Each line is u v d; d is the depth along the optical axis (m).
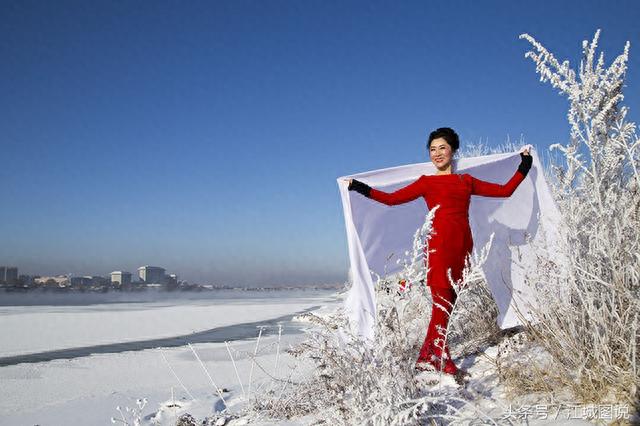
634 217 2.99
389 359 2.72
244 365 7.53
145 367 8.12
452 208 3.61
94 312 21.69
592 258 3.05
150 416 4.62
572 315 2.93
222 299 39.47
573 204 3.33
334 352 2.91
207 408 4.54
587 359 2.74
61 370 8.12
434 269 3.50
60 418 4.84
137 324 16.12
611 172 3.26
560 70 3.33
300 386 3.83
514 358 3.26
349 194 3.76
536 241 3.66
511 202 4.03
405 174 4.05
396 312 2.86
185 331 13.91
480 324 4.17
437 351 3.32
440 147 3.83
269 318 17.94
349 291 3.42
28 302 32.66
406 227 4.17
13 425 4.77
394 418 2.33
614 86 3.28
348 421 2.64
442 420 2.68
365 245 4.07
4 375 7.75
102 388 6.63
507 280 3.92
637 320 2.62
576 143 3.32
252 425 3.55
